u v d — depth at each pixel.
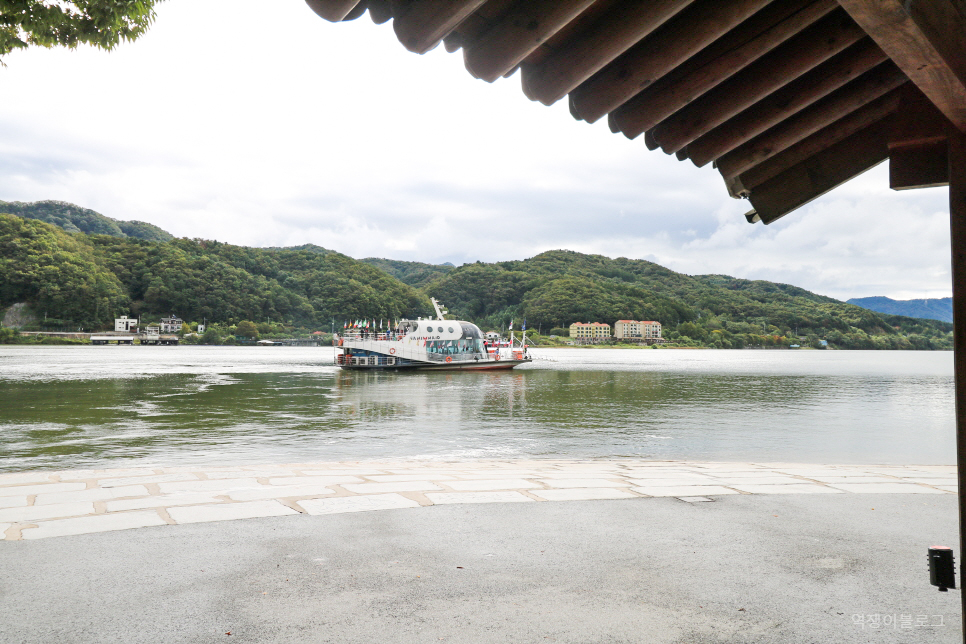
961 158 2.22
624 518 5.80
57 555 4.50
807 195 3.00
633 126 2.49
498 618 3.49
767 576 4.23
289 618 3.44
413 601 3.72
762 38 2.16
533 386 39.62
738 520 5.77
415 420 21.02
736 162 2.91
